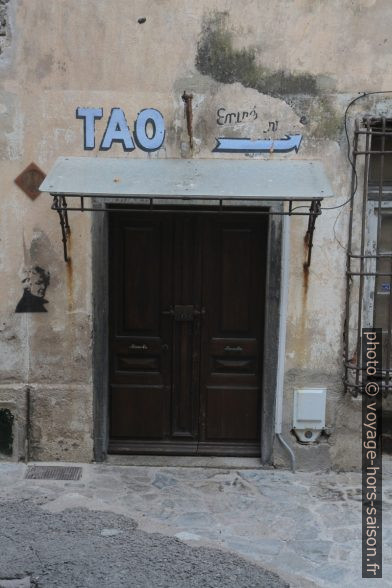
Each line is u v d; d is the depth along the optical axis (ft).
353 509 16.19
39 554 13.52
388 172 17.93
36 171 17.46
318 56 17.20
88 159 17.04
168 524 15.20
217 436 18.94
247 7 17.06
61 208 15.88
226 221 18.25
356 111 17.34
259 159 17.43
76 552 13.64
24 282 17.78
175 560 13.46
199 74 17.25
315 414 17.99
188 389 18.85
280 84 17.29
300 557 13.94
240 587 12.54
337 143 17.42
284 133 17.40
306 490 17.17
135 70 17.21
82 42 17.11
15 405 18.07
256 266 18.35
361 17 17.08
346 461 18.30
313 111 17.33
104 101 17.29
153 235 18.33
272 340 17.90
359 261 17.75
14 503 15.94
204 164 16.98
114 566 13.14
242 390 18.80
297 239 17.62
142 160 17.15
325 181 16.11
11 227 17.60
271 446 18.33
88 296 17.83
